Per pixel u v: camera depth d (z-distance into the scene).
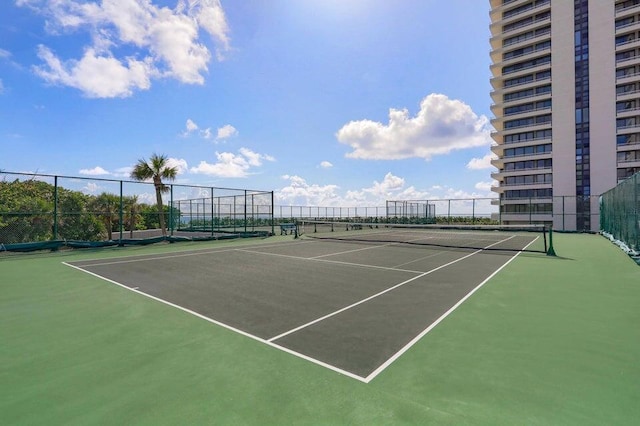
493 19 64.38
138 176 25.52
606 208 21.30
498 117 61.78
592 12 52.28
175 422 2.58
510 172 59.84
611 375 3.26
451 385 3.11
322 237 23.09
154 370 3.45
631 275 8.47
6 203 14.29
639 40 48.97
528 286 7.32
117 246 16.19
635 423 2.52
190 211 30.34
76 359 3.72
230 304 6.00
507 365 3.50
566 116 54.22
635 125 49.09
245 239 21.31
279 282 7.93
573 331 4.49
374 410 2.72
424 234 27.34
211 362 3.63
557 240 20.05
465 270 9.53
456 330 4.59
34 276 8.64
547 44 57.69
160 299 6.35
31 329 4.68
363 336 4.41
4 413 2.71
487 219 38.00
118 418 2.64
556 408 2.72
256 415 2.66
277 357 3.76
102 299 6.34
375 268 9.94
